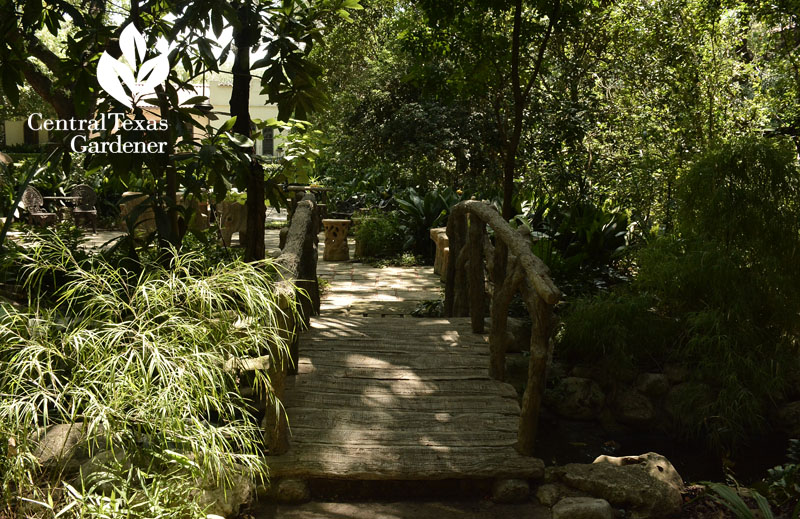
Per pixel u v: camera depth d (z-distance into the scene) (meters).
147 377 2.64
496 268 4.64
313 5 5.00
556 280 7.06
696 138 8.38
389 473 3.48
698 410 4.84
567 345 5.36
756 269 5.30
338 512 3.39
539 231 8.19
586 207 8.33
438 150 13.14
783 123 8.39
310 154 5.78
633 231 8.36
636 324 5.20
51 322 2.99
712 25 8.40
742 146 5.36
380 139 13.75
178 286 3.10
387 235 10.12
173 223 4.40
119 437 2.70
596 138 10.47
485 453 3.66
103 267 3.36
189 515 2.84
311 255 5.53
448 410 4.04
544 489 3.56
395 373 4.41
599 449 4.61
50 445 3.19
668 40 8.96
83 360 2.87
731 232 5.32
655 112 8.90
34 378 2.98
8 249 4.41
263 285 3.30
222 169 4.28
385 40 16.27
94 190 11.31
